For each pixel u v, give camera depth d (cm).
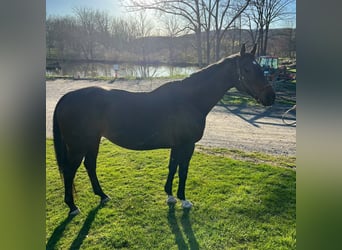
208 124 562
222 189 288
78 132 234
